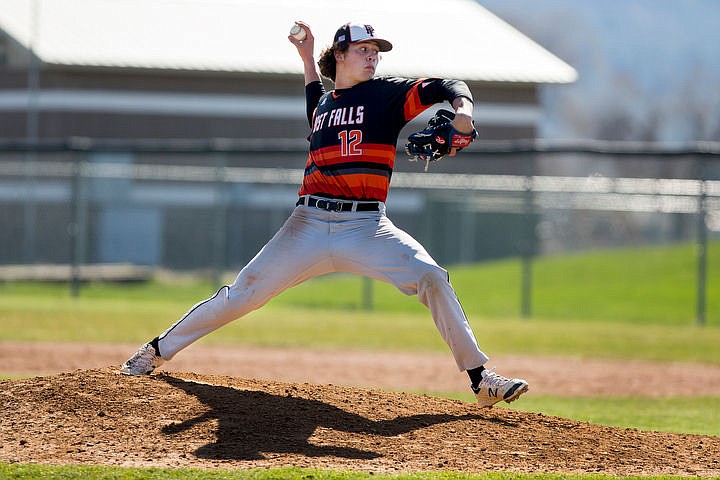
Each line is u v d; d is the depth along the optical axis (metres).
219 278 71.00
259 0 132.75
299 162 113.19
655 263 89.94
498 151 59.94
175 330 23.05
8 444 19.62
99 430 20.36
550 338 54.03
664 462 20.62
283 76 122.12
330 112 21.70
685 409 33.03
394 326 58.25
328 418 21.53
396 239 21.55
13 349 42.97
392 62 122.62
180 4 128.75
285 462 18.98
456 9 136.50
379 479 17.72
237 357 43.19
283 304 72.12
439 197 108.00
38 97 120.06
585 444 21.52
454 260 105.44
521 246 100.19
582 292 78.81
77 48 117.75
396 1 136.75
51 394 21.89
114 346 44.66
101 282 80.38
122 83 121.19
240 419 21.03
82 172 73.69
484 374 22.05
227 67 120.06
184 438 20.06
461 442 20.91
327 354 45.25
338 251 21.69
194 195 112.81
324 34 127.62
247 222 109.06
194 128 123.06
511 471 19.08
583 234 142.00
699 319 62.72
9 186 109.50
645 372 42.59
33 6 117.38
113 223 105.38
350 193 21.56
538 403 34.06
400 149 91.81
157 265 105.94
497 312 69.94
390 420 21.94
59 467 18.03
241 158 112.50
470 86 126.62
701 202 62.41
